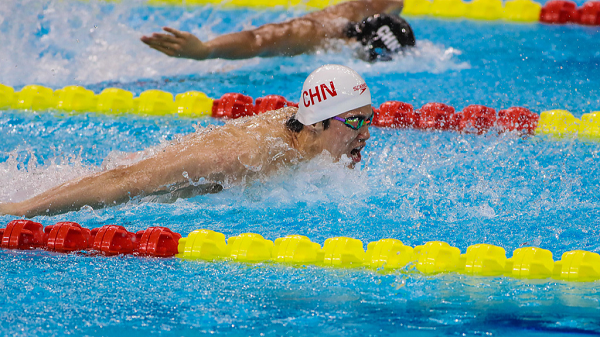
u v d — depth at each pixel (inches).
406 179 515.8
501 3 1055.6
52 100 705.0
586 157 564.1
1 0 895.1
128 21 957.2
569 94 719.7
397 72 788.0
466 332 283.4
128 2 1017.5
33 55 825.5
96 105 703.1
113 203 428.5
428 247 367.9
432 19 1025.5
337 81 467.5
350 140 476.4
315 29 807.7
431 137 614.9
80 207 422.9
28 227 396.8
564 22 1018.1
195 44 701.9
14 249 386.9
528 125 634.2
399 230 423.8
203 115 685.9
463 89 733.9
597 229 419.5
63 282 338.6
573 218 440.5
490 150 580.4
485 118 634.2
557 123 633.6
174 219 442.9
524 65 818.2
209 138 456.8
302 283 340.5
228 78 776.9
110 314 300.0
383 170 530.9
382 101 691.4
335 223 437.7
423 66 808.3
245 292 329.1
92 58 832.9
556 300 318.7
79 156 550.6
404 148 581.3
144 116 682.2
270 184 477.7
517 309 308.7
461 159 557.9
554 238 406.0
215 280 344.8
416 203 471.2
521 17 1030.4
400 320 296.0
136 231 418.3
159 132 626.8
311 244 380.8
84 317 296.5
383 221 440.8
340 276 350.9
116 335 279.3
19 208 416.5
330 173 489.4
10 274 348.5
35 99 699.4
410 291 330.3
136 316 298.2
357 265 367.2
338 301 318.0
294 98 706.2
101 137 610.2
